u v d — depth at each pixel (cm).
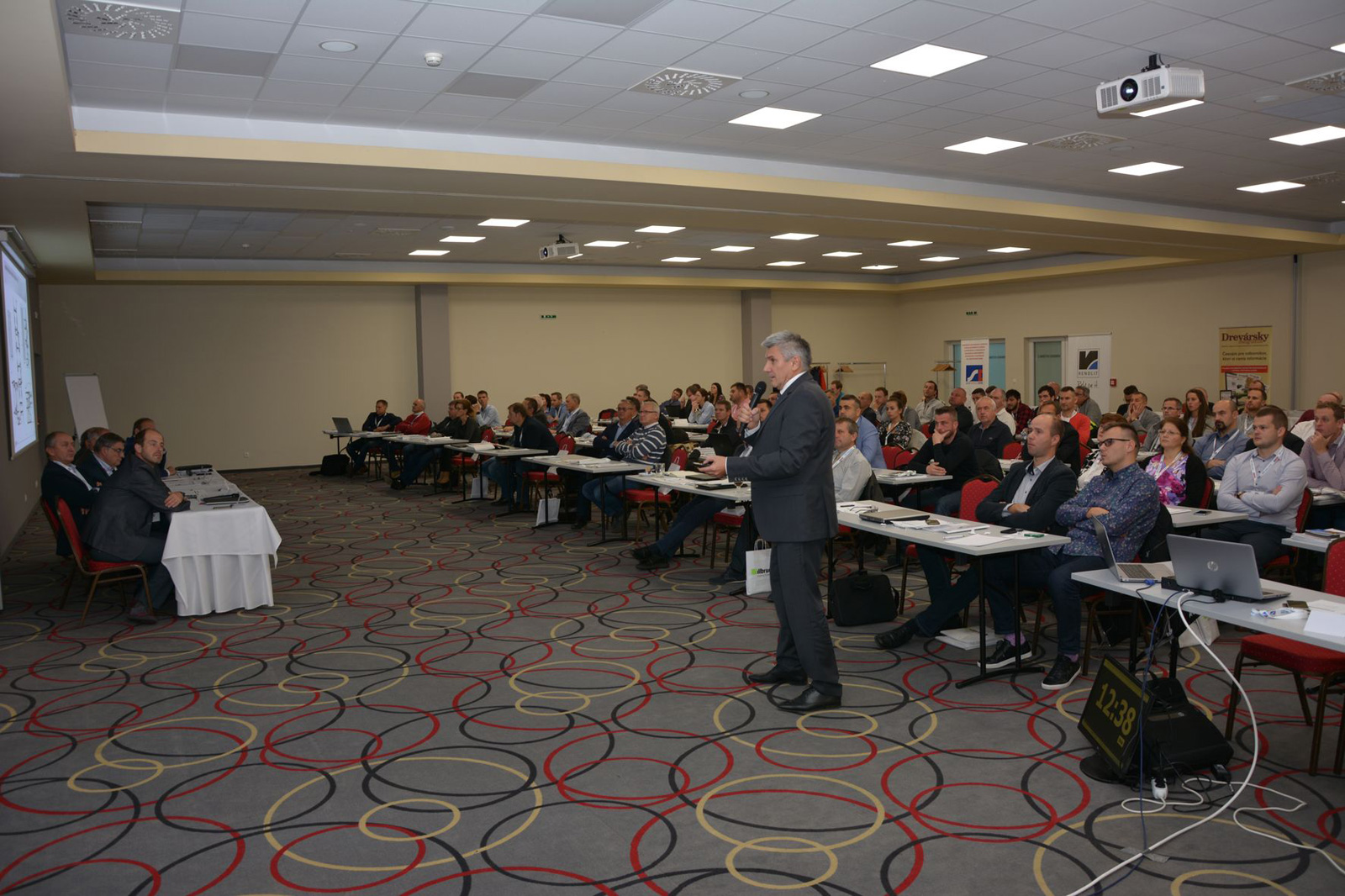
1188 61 598
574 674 464
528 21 511
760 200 901
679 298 1859
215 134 668
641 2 486
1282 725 379
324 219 1078
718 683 446
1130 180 973
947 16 514
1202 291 1470
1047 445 468
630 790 331
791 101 677
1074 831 295
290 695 439
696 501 712
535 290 1728
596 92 646
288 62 564
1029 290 1744
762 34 539
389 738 384
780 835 297
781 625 436
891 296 2034
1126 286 1577
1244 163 895
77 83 582
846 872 273
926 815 308
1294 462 521
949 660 477
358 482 1366
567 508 976
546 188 820
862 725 389
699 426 1334
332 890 268
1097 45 564
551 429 1387
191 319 1505
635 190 839
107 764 362
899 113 713
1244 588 312
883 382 2033
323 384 1595
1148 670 348
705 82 627
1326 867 270
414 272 1534
